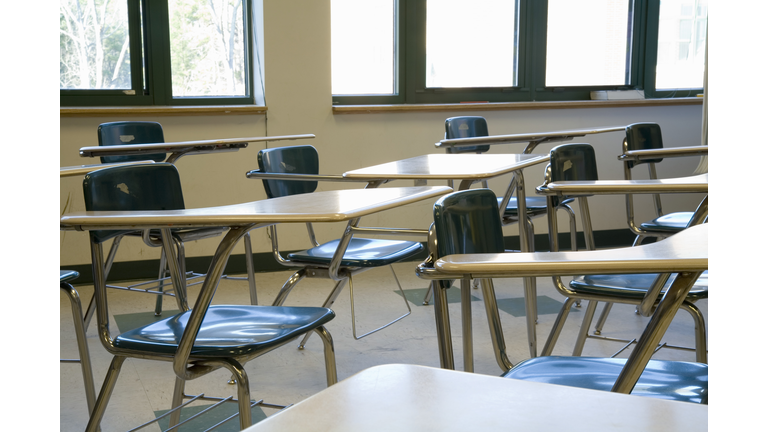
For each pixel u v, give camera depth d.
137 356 1.47
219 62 4.41
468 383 0.53
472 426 0.46
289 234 4.43
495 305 1.53
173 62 4.30
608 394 0.51
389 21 4.75
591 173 2.64
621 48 5.30
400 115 4.60
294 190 3.02
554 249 2.11
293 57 4.33
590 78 5.26
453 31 4.91
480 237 1.50
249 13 4.41
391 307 3.54
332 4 4.59
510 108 4.80
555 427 0.45
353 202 1.52
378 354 2.82
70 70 4.11
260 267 4.39
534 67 5.09
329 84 4.42
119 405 2.32
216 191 4.26
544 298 3.69
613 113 5.08
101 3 4.12
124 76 4.23
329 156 4.48
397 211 4.66
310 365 2.70
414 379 0.54
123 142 3.51
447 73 4.93
